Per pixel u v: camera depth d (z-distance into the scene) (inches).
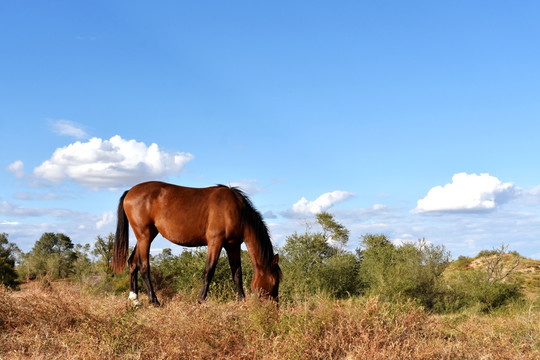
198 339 175.8
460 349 173.3
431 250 518.6
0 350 161.9
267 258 285.0
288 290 435.5
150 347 166.1
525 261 943.0
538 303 439.2
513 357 173.3
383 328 180.5
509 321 229.1
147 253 292.7
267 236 291.0
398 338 173.6
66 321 188.2
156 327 190.1
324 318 183.8
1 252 1042.1
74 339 169.5
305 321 178.5
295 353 156.0
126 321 185.0
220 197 287.9
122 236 303.9
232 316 206.1
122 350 165.9
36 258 948.0
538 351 180.9
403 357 156.0
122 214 306.0
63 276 898.7
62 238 1697.8
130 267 300.2
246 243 287.4
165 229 288.4
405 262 517.0
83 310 192.7
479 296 471.8
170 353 158.4
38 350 160.1
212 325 186.9
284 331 180.2
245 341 182.2
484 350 176.1
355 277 547.5
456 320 254.8
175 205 286.5
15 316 189.9
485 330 204.8
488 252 1012.5
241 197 293.6
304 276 514.0
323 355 160.7
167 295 440.1
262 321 191.0
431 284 486.0
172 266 500.4
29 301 199.2
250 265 476.4
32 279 836.6
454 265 960.9
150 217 292.0
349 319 184.9
